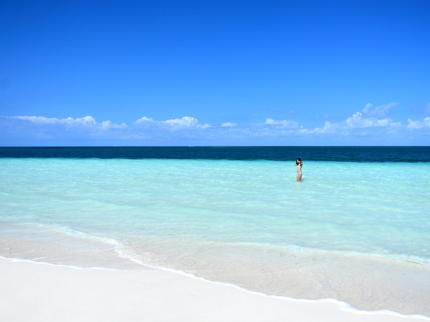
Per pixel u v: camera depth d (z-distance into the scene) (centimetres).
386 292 383
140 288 376
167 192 1193
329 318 313
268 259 499
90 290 368
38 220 756
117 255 511
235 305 336
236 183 1466
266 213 838
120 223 729
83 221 748
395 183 1478
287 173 1944
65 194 1141
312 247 562
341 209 888
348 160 3569
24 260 478
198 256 510
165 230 671
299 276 430
